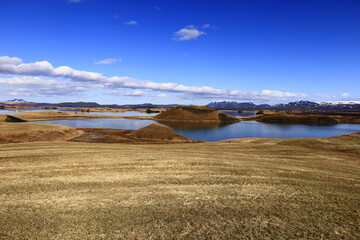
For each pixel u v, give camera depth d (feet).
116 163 61.57
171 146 111.75
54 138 180.96
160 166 58.70
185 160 66.39
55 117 483.51
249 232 26.55
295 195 38.68
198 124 458.91
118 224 28.02
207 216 30.32
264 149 100.89
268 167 60.59
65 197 36.70
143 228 27.17
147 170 54.60
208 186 42.80
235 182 45.70
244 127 401.70
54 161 63.31
